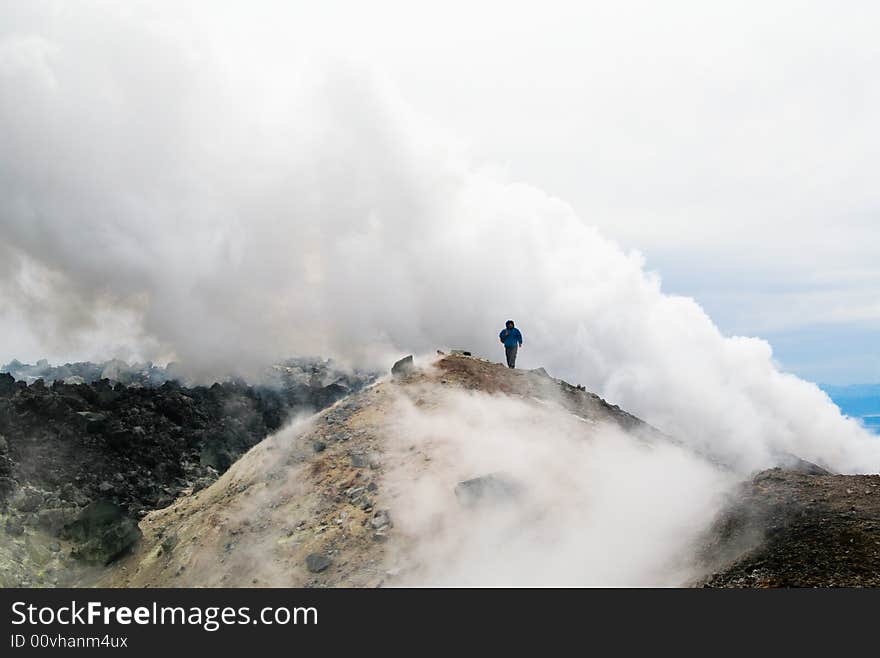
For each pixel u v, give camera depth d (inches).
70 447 1122.0
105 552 858.8
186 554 775.7
